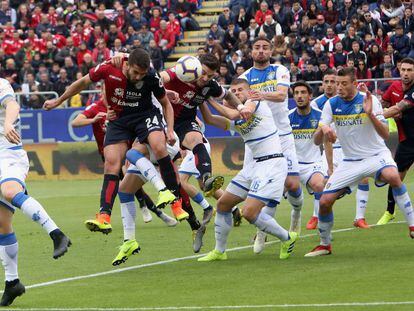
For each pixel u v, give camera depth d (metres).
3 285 15.17
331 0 42.75
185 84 17.97
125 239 16.31
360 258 16.67
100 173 39.22
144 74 15.46
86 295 13.93
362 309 12.12
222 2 51.00
